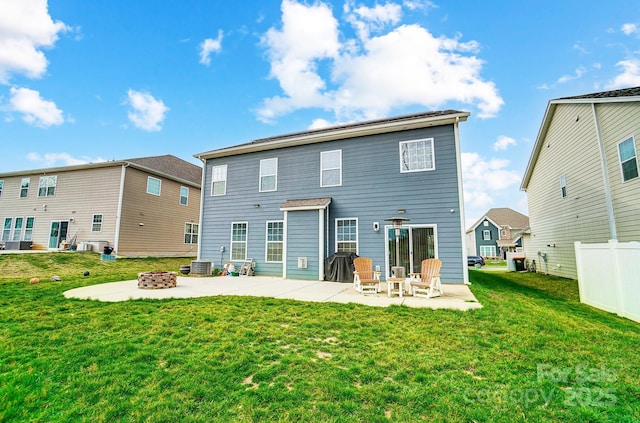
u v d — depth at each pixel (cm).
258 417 224
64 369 304
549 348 364
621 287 557
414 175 998
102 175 1791
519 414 226
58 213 1850
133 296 681
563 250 1258
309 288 844
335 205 1095
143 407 236
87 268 1334
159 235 1966
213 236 1317
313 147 1166
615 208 895
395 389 264
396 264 985
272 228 1202
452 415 225
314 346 374
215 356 339
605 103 931
